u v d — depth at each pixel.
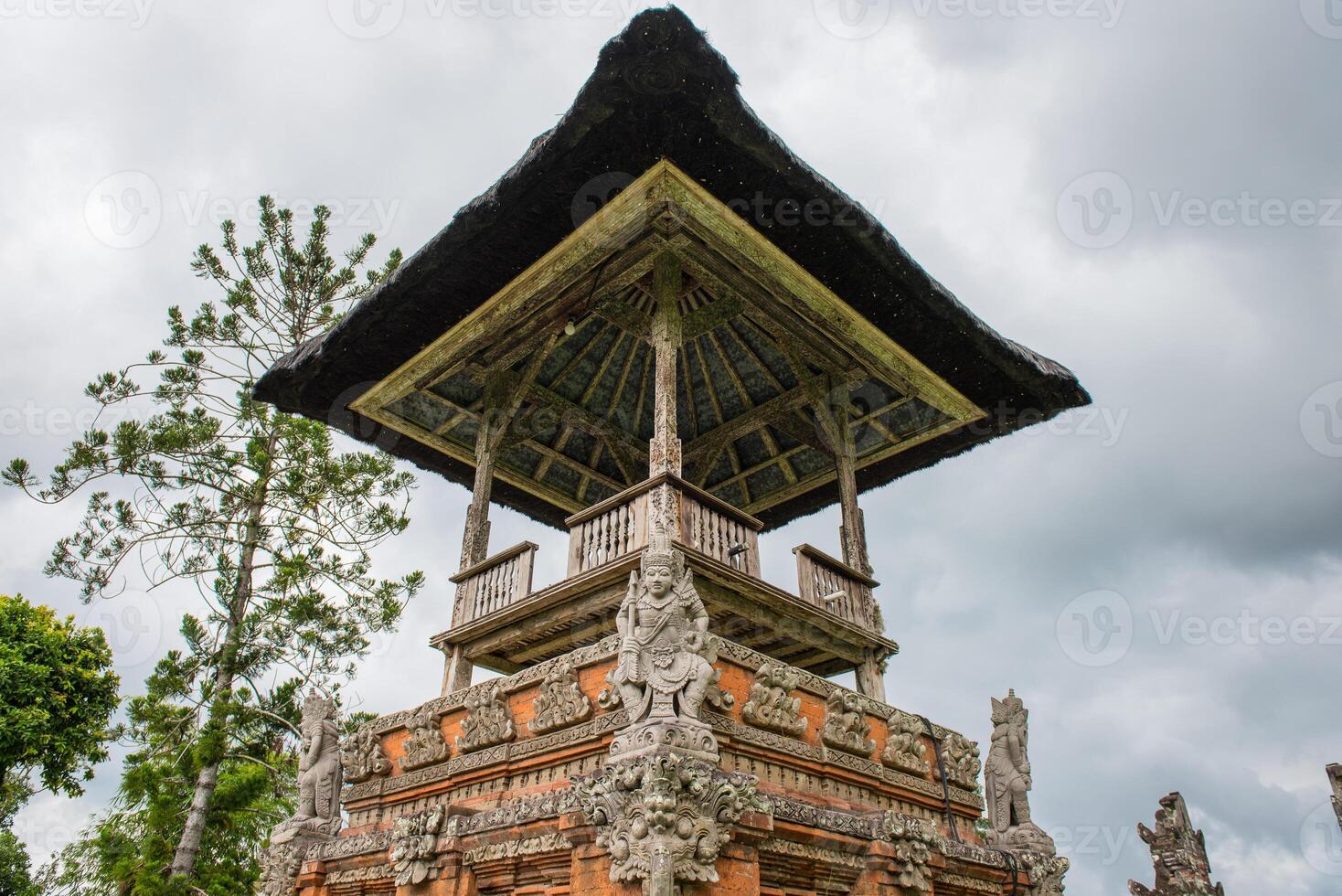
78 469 21.33
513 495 16.86
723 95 8.67
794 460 16.45
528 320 12.48
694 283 12.38
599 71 8.46
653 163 9.60
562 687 9.52
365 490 23.64
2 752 25.89
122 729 21.36
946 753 12.15
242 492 22.88
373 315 11.93
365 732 12.46
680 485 10.02
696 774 7.41
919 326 12.12
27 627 28.45
